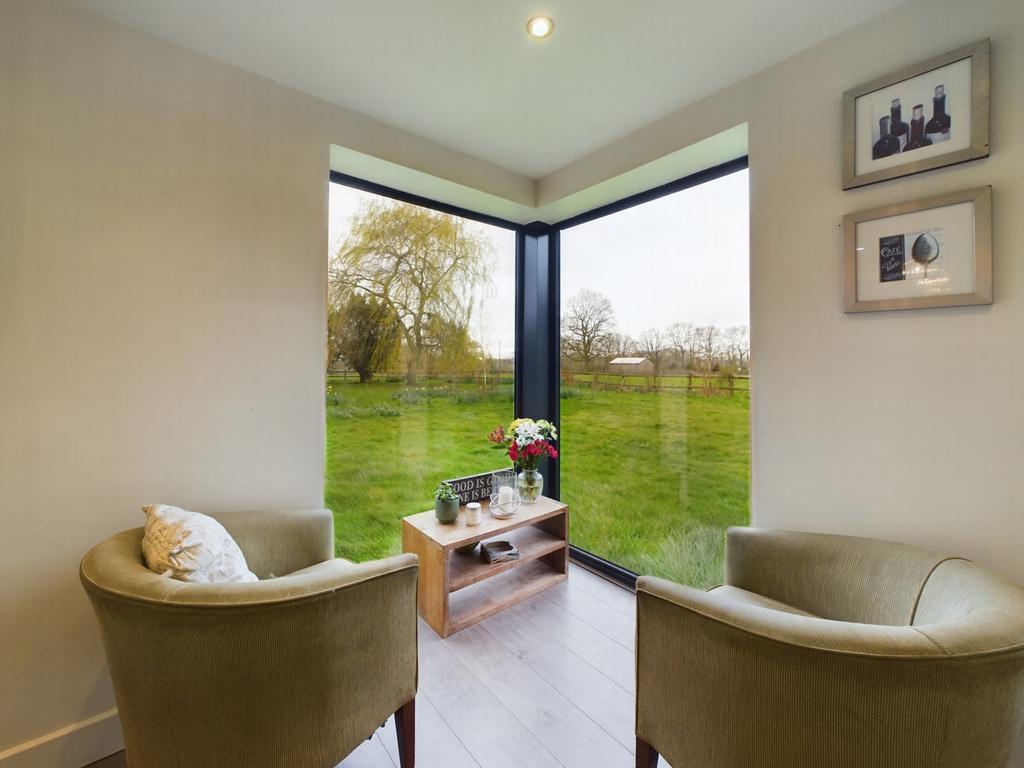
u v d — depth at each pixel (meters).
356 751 1.39
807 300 1.60
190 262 1.58
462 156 2.37
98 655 1.41
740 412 2.05
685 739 1.01
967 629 0.82
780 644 0.84
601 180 2.34
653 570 2.40
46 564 1.33
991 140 1.24
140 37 1.49
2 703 1.28
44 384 1.33
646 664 1.10
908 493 1.40
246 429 1.70
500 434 2.56
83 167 1.39
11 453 1.28
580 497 2.82
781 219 1.67
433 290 2.62
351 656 1.09
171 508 1.30
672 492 2.33
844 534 1.52
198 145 1.60
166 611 0.92
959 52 1.28
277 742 1.00
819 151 1.58
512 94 1.89
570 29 1.52
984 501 1.27
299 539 1.69
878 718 0.79
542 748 1.37
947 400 1.32
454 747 1.37
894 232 1.41
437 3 1.40
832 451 1.54
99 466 1.41
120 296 1.45
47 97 1.34
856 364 1.49
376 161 2.09
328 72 1.74
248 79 1.71
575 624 2.04
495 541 2.36
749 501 2.02
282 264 1.78
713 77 1.78
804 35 1.55
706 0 1.39
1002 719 0.82
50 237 1.34
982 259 1.25
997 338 1.24
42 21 1.33
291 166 1.81
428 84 1.82
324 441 1.89
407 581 1.23
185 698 0.96
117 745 1.42
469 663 1.76
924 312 1.36
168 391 1.53
